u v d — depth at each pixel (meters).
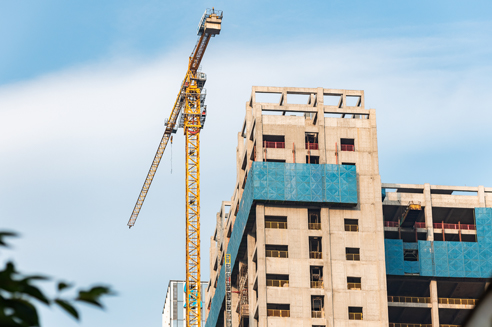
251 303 128.25
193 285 198.25
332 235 128.62
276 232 127.94
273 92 137.25
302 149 133.38
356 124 136.00
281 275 126.25
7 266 6.78
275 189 129.38
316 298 125.06
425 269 133.25
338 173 131.25
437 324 129.25
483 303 6.99
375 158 134.00
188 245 198.75
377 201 131.38
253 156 135.62
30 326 6.80
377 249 128.25
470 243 135.25
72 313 6.89
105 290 7.05
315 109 136.12
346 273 126.25
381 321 123.88
